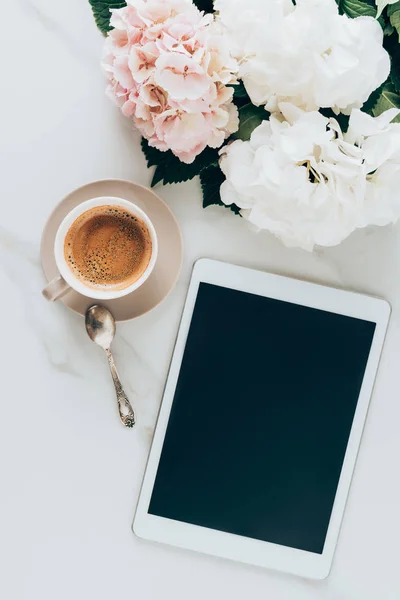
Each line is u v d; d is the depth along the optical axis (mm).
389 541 747
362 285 723
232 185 599
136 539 737
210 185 674
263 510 718
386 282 723
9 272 702
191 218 705
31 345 712
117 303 682
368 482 740
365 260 721
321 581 747
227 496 716
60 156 688
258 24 531
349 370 708
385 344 731
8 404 715
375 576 749
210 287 696
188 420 707
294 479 716
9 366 712
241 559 721
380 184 572
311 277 719
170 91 544
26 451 720
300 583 747
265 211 574
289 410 708
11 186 690
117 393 699
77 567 735
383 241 720
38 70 680
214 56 549
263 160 543
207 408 706
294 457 713
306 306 702
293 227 572
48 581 734
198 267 694
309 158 537
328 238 574
